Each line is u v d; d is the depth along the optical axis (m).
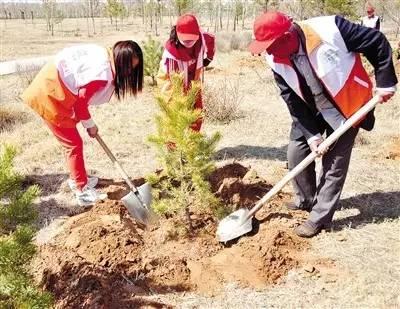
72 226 4.52
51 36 30.09
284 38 3.63
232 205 4.79
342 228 4.38
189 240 4.29
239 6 30.80
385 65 3.67
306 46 3.69
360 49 3.71
